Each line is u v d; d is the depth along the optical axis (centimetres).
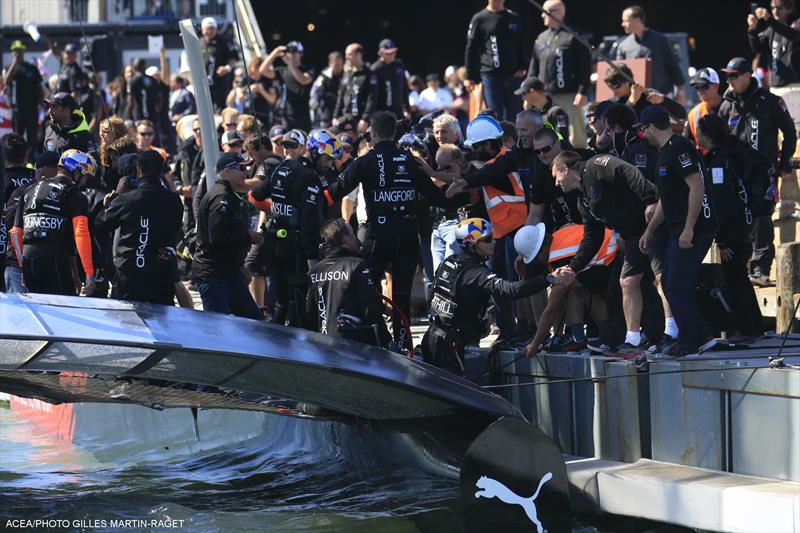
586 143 4844
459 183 3119
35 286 3428
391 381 2489
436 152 3494
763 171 3038
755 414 2469
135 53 7300
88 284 3375
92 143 3972
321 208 3212
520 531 2512
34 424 3950
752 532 2305
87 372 2528
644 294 2897
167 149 6038
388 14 12888
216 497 2892
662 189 2703
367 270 2934
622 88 3703
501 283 2805
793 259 3300
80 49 7312
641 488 2502
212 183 3788
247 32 7412
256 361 2464
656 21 11775
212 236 3241
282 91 6069
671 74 4838
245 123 3959
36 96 6041
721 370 2517
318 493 2862
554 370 2895
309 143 3241
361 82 5444
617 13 11712
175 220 3294
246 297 3359
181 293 3750
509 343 3128
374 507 2742
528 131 3103
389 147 3139
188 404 2927
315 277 2964
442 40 12988
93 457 3409
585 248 2786
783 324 3312
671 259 2725
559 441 2900
